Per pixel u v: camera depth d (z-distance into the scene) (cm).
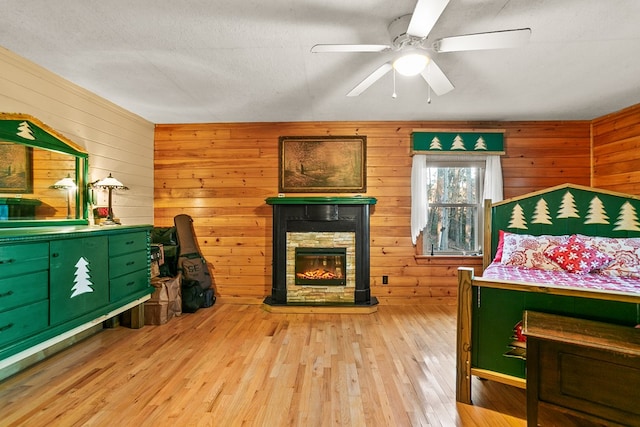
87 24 197
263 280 417
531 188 409
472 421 182
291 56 239
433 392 210
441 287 409
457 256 404
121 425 176
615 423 147
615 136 374
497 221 347
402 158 410
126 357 256
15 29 203
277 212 385
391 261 409
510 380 188
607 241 286
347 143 410
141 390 209
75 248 238
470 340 197
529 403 166
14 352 194
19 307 198
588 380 152
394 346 278
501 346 191
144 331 313
